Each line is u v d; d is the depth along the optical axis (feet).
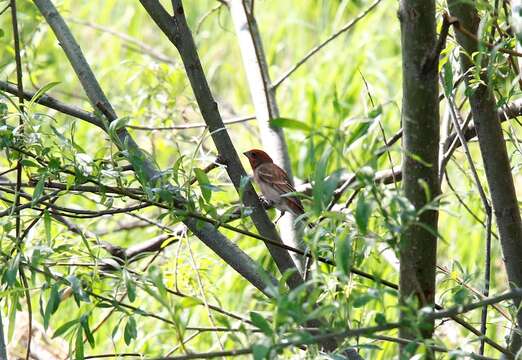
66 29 31.19
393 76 61.31
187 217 25.66
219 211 34.47
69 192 26.94
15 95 31.07
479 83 26.32
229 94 66.23
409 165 22.70
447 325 35.47
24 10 45.37
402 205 19.67
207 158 27.63
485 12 25.84
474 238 47.80
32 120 26.07
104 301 26.18
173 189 25.52
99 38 65.67
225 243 28.60
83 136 54.95
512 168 31.35
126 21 68.33
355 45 62.34
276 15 67.82
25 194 27.53
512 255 28.07
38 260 24.50
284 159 37.81
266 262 48.11
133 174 27.25
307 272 29.37
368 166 19.67
